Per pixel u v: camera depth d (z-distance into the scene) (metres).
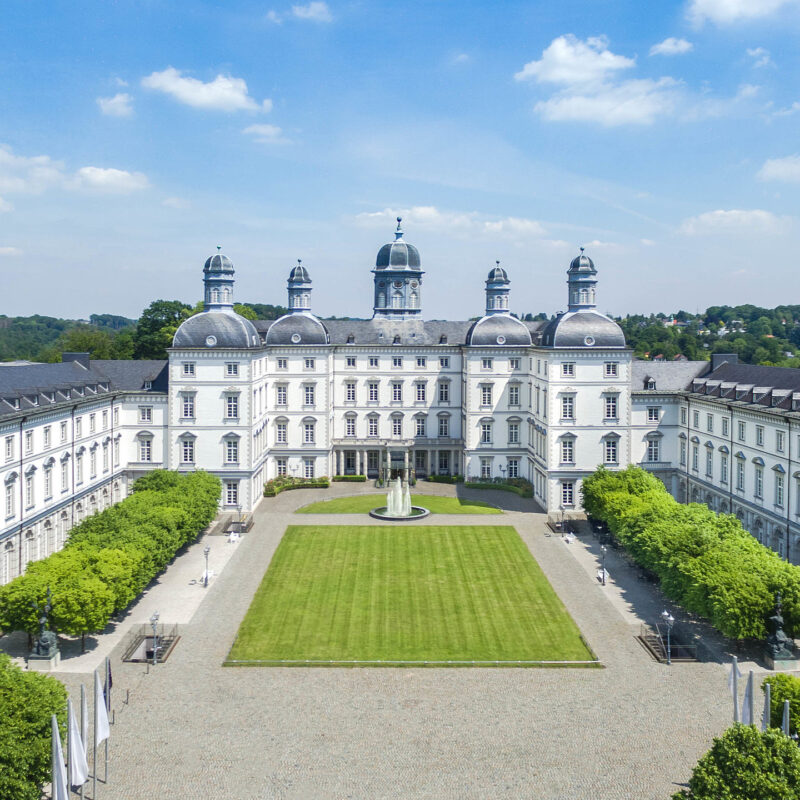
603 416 115.00
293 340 132.62
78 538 76.06
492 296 135.75
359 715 55.34
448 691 59.09
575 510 115.38
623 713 55.66
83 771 44.28
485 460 133.00
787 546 89.19
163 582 83.75
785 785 37.41
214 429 116.75
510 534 102.81
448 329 145.50
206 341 116.06
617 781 47.31
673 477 121.06
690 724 54.09
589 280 118.06
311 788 46.59
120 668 62.62
